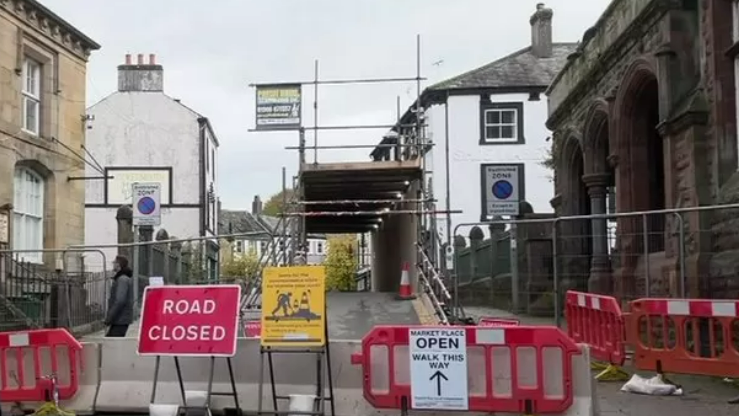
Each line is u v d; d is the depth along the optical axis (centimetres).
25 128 1983
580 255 1514
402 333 760
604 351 1041
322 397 763
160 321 781
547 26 3456
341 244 4869
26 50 1956
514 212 1350
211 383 791
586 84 1705
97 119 3772
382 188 1719
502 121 3244
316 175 1539
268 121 1568
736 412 816
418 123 1588
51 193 2052
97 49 2289
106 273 1728
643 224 1212
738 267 988
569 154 1939
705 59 1129
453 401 740
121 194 3747
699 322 939
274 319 761
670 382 941
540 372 740
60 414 820
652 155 1445
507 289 1600
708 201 1098
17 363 837
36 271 1775
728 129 1078
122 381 854
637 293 1287
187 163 3794
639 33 1336
